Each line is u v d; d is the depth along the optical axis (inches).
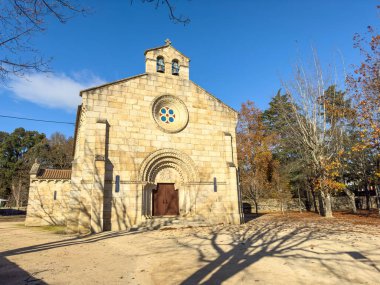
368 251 380.2
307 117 1034.1
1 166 2375.7
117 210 698.2
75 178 700.0
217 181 842.2
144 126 782.5
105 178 704.4
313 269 298.0
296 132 1123.3
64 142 2372.0
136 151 756.6
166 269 314.8
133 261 359.9
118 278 281.7
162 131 803.4
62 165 2122.3
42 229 847.7
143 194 740.7
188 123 846.5
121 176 722.8
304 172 1332.4
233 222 813.2
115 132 743.1
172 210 794.8
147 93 810.8
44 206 1063.6
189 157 821.9
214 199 823.7
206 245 463.2
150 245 479.8
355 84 813.2
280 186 1445.6
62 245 498.0
